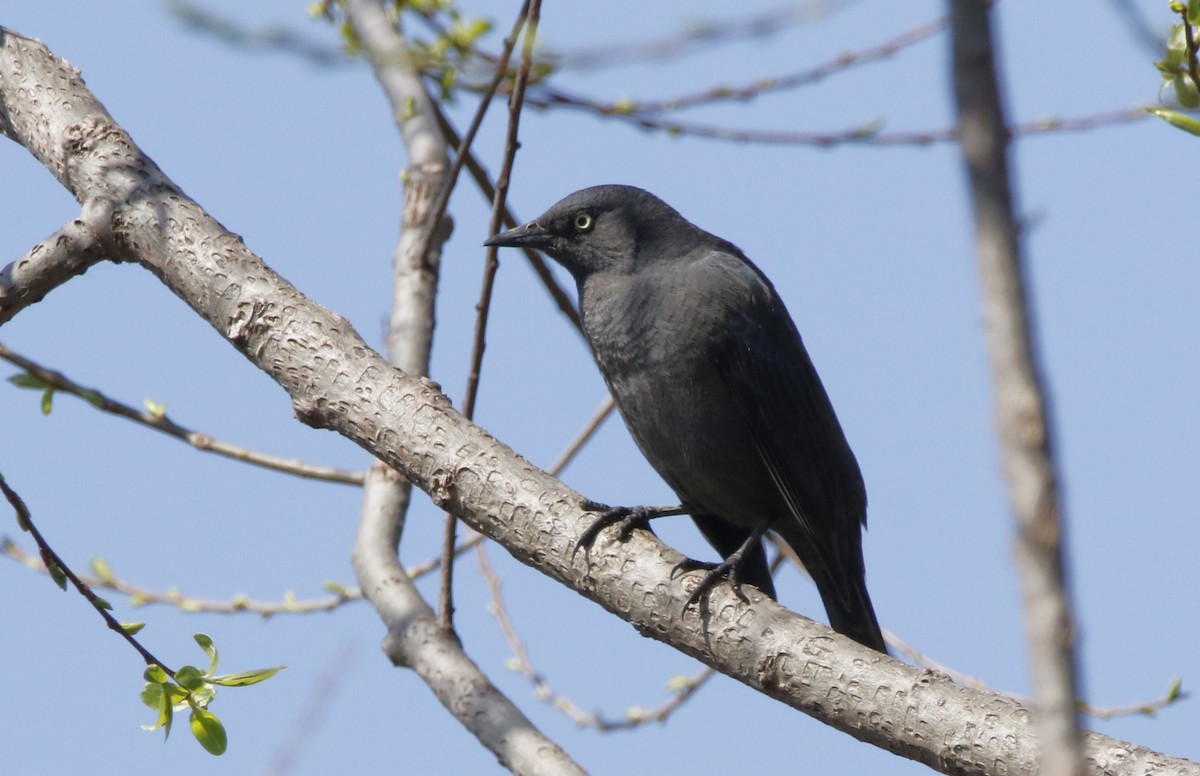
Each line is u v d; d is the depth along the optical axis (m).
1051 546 3.46
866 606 13.68
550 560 9.15
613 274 13.78
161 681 8.78
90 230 9.68
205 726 8.78
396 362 13.26
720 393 13.12
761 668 8.41
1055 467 3.48
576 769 10.76
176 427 13.52
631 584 8.94
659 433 13.47
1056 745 3.46
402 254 14.02
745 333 13.14
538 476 9.29
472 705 11.34
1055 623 3.45
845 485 13.57
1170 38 9.45
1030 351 3.55
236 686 8.85
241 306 9.45
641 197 14.10
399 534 12.84
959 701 7.79
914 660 13.09
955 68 3.74
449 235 14.28
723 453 13.21
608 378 13.78
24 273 9.59
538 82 12.30
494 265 12.55
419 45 12.47
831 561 13.52
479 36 12.55
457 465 9.18
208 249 9.58
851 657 8.19
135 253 9.72
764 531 13.14
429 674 11.65
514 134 12.59
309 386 9.36
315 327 9.43
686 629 8.76
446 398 9.42
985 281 3.62
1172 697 12.36
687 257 13.73
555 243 14.08
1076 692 3.44
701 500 13.72
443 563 12.05
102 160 9.98
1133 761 7.35
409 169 14.58
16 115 10.45
